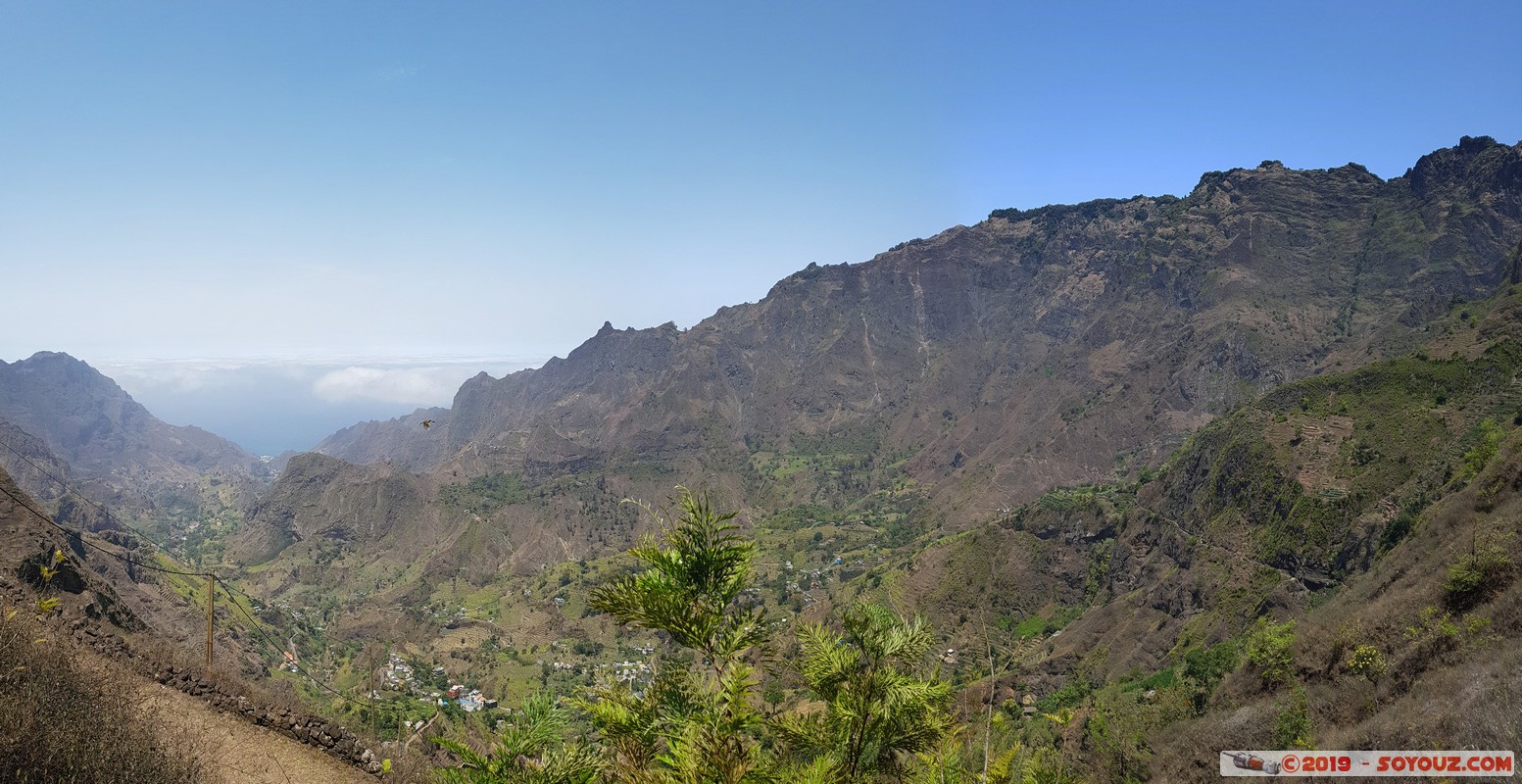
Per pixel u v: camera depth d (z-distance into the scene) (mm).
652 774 5496
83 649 15953
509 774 5727
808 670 6430
